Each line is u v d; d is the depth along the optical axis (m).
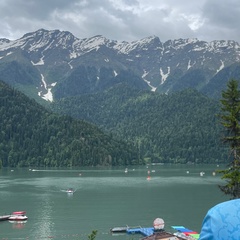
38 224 88.44
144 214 100.25
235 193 43.28
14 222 91.06
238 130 43.41
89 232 80.38
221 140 44.88
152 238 64.31
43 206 113.81
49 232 80.44
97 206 113.25
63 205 115.44
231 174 42.56
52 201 123.75
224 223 4.76
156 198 129.25
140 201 122.50
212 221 4.85
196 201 122.19
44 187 164.38
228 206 4.91
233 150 44.34
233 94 44.91
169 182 184.88
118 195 137.12
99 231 81.75
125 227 82.94
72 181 191.75
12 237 76.25
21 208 110.50
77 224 88.12
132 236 78.56
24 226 86.50
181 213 101.75
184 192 145.00
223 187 44.19
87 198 129.88
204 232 4.91
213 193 142.00
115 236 78.38
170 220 93.00
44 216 98.06
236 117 44.66
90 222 90.44
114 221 91.44
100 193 143.12
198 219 94.00
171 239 64.69
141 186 166.62
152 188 158.75
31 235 78.00
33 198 130.75
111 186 167.50
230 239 4.64
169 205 114.44
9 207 112.25
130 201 122.44
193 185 170.25
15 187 164.50
